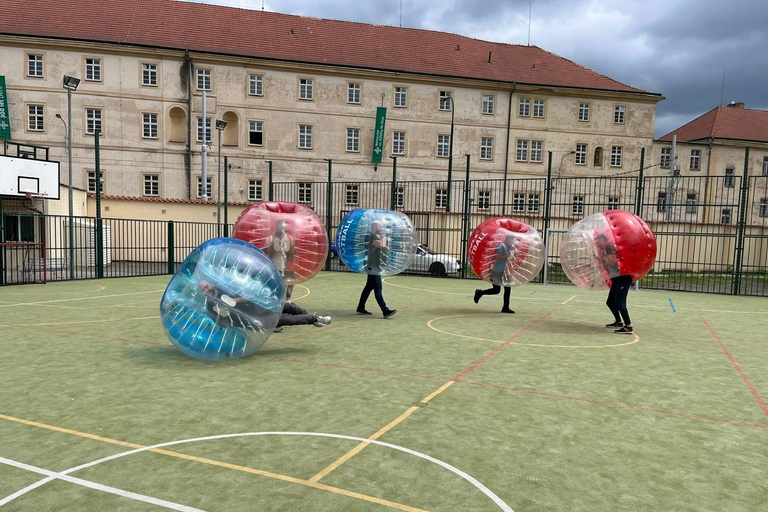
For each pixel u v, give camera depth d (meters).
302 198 37.00
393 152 38.34
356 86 37.66
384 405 4.52
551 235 23.02
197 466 3.26
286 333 8.05
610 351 7.08
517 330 8.61
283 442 3.66
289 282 8.10
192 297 5.65
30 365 5.80
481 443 3.70
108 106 33.78
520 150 40.09
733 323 10.00
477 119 39.22
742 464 3.45
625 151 41.22
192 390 4.90
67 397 4.66
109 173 33.94
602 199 40.50
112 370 5.62
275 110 36.22
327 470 3.22
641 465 3.39
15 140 33.09
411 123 38.41
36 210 20.58
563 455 3.53
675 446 3.73
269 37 38.09
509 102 39.59
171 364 5.90
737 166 42.84
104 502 2.80
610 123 40.97
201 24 37.28
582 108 40.75
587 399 4.83
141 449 3.51
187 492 2.92
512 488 3.03
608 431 4.00
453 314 10.39
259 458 3.39
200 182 35.16
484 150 39.59
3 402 4.51
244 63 35.38
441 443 3.69
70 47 33.12
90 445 3.58
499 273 10.18
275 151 36.34
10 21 33.84
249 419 4.12
